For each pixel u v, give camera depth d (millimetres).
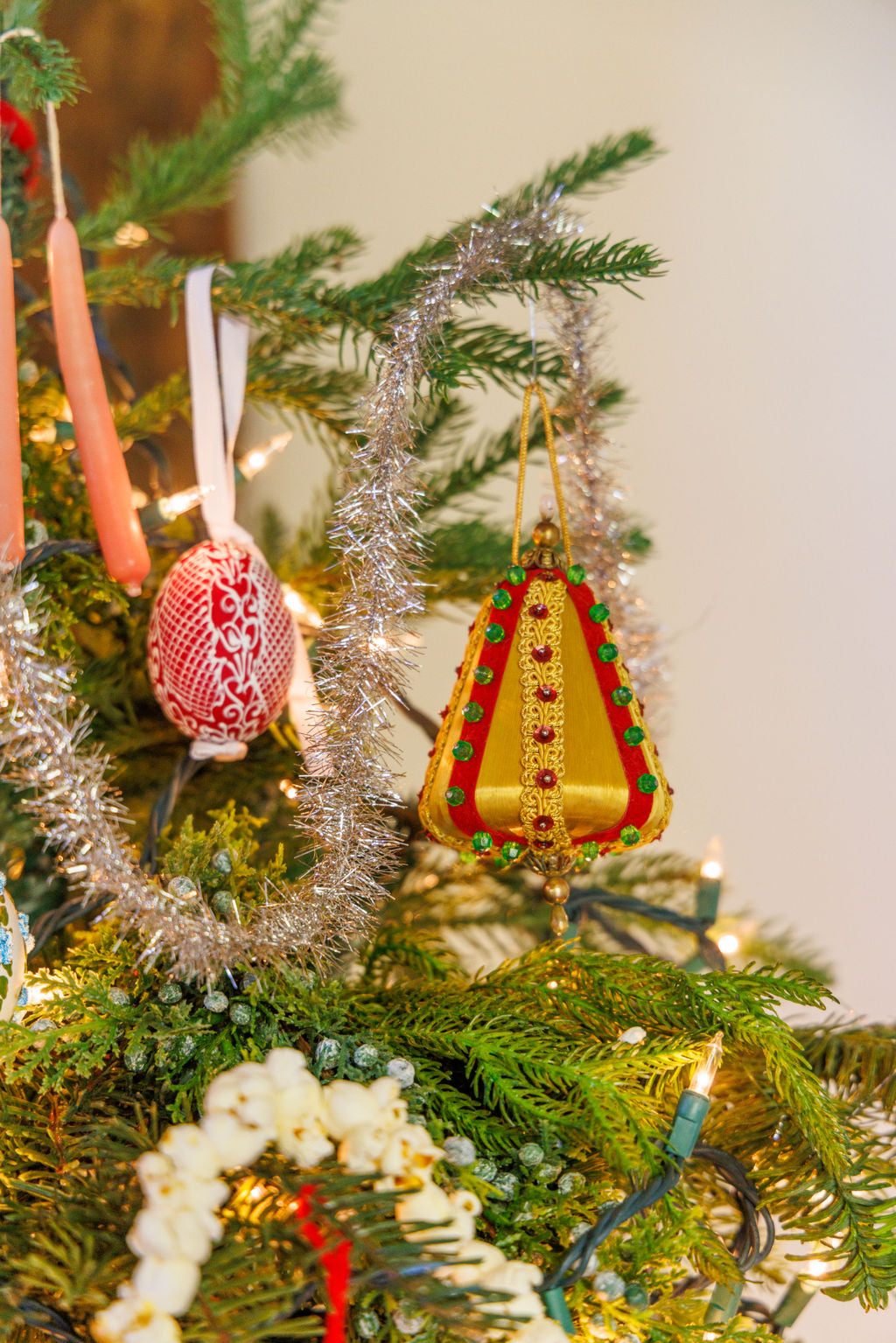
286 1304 459
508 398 792
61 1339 480
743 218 769
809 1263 553
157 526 554
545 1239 507
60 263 535
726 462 784
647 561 758
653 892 672
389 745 523
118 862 501
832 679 791
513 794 523
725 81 766
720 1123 551
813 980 543
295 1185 475
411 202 784
